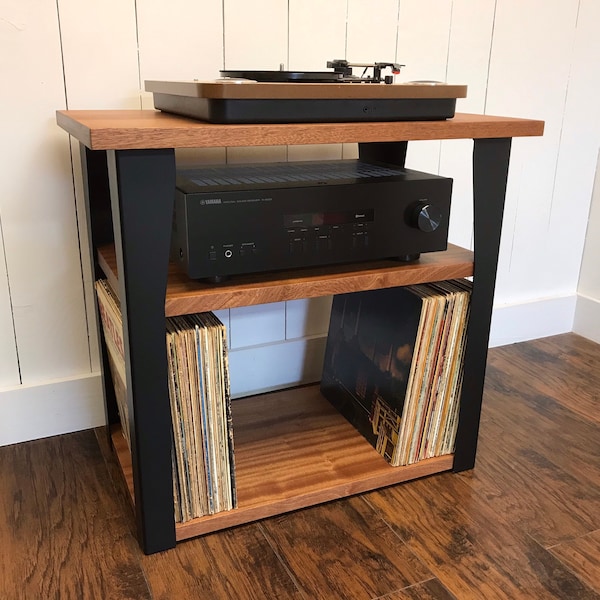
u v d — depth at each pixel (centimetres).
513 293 171
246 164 117
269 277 91
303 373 146
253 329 138
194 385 88
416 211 94
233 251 85
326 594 86
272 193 85
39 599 85
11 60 105
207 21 117
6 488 108
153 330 82
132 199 75
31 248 115
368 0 128
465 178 152
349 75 98
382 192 92
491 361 162
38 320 120
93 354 126
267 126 78
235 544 95
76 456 118
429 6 134
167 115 94
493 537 97
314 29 125
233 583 88
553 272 175
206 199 81
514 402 140
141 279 79
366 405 118
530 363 161
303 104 81
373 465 110
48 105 109
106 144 71
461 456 113
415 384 104
